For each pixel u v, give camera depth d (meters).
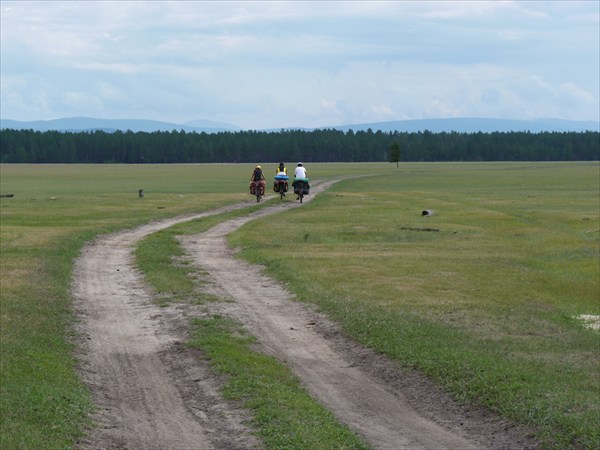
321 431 9.99
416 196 66.19
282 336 15.67
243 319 17.09
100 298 19.53
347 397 11.88
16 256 25.83
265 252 28.06
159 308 18.28
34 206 51.50
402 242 33.06
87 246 29.95
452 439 10.08
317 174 125.06
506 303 19.31
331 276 22.84
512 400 11.13
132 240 32.03
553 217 46.28
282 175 59.25
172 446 9.57
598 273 25.22
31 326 15.55
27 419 9.95
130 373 12.98
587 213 49.00
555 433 9.96
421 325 16.30
